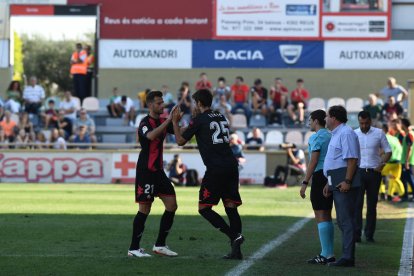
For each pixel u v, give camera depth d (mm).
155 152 27500
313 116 27750
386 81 84750
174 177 68000
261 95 80562
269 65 83688
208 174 27016
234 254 27344
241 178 70938
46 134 76562
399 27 83188
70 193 57531
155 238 32938
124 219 40094
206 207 27266
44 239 32375
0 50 84875
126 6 83312
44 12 83688
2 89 86312
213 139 26953
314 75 85312
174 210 28062
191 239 32594
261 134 74375
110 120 81062
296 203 50688
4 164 71625
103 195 55875
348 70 85000
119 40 83625
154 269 25188
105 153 71438
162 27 83500
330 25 83000
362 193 33125
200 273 24469
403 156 54594
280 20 83188
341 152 26562
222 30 83312
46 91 139000
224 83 80438
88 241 31875
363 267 26234
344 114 26797
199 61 83750
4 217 40625
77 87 85062
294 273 24750
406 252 29969
